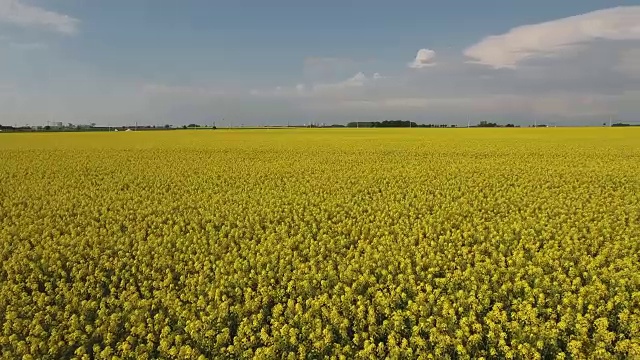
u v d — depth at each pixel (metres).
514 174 22.89
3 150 39.25
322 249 11.30
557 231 12.41
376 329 7.68
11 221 15.00
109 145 45.38
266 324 8.06
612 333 7.05
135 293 9.09
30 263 10.64
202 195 18.75
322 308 8.07
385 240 11.88
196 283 9.66
